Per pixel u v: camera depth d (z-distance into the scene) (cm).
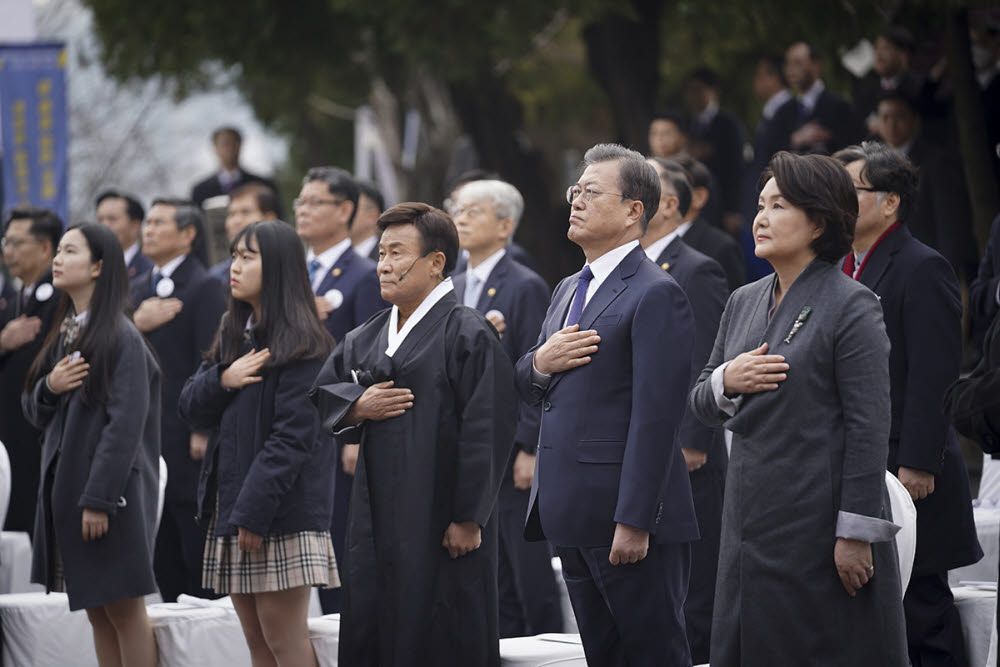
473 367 1155
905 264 1227
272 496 1234
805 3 2439
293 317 1284
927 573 1235
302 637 1275
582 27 3173
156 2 3359
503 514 1527
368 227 1895
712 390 1014
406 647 1125
